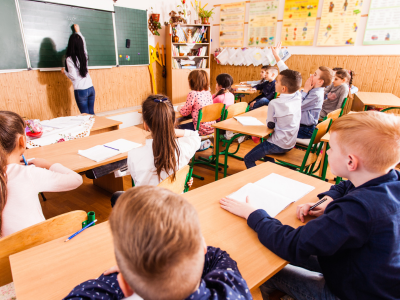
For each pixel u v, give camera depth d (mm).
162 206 385
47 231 833
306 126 2857
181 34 5152
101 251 791
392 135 688
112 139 1930
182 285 391
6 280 816
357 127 730
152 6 4879
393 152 695
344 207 702
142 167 1309
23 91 3408
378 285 730
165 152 1262
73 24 3553
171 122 1259
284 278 985
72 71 3451
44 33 3420
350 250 755
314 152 2445
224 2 5375
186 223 386
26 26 3240
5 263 792
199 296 431
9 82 3264
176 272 377
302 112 2842
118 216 394
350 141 743
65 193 2541
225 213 999
